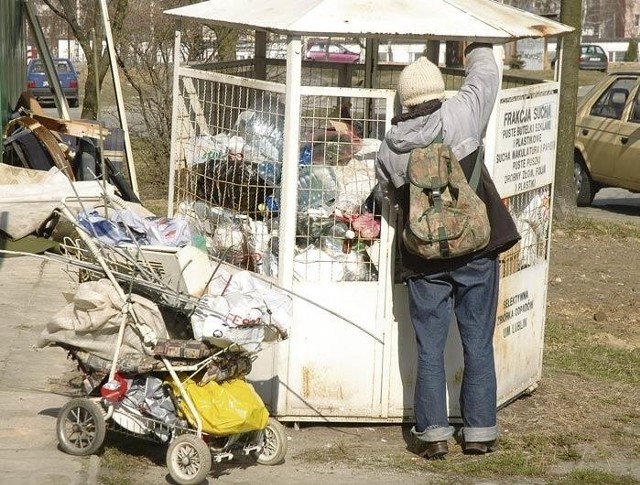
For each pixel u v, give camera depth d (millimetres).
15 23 22109
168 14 9617
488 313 8523
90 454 7824
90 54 26109
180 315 7895
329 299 8828
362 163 8914
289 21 8375
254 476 7918
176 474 7441
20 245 14695
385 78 11453
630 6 125312
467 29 8375
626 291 15789
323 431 9078
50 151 16719
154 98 22906
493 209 8328
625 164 23844
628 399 10500
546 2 28078
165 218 8984
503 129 8992
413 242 8094
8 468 7492
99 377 7805
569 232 20156
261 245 8992
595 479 8289
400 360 9023
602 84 25047
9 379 9578
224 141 9258
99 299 7566
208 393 7543
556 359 11844
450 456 8664
